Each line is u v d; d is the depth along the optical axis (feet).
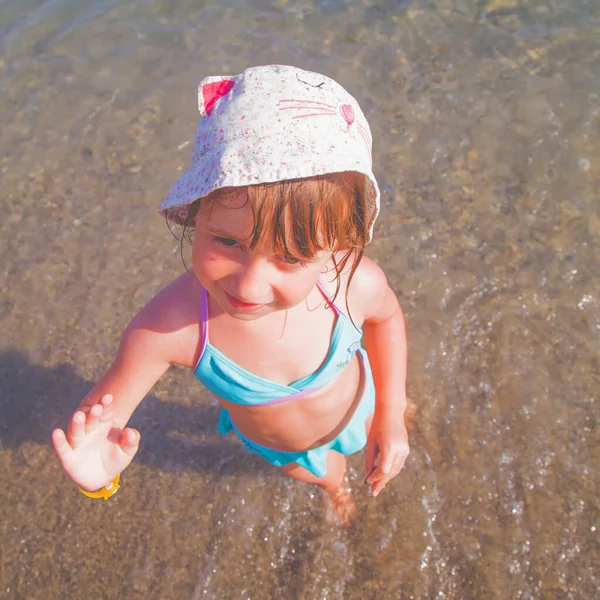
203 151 5.24
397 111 13.17
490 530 9.05
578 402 9.95
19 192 12.16
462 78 13.69
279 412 7.23
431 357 10.48
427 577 8.79
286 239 4.92
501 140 12.69
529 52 14.08
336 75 13.75
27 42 14.44
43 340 10.75
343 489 9.48
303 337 6.82
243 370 6.74
